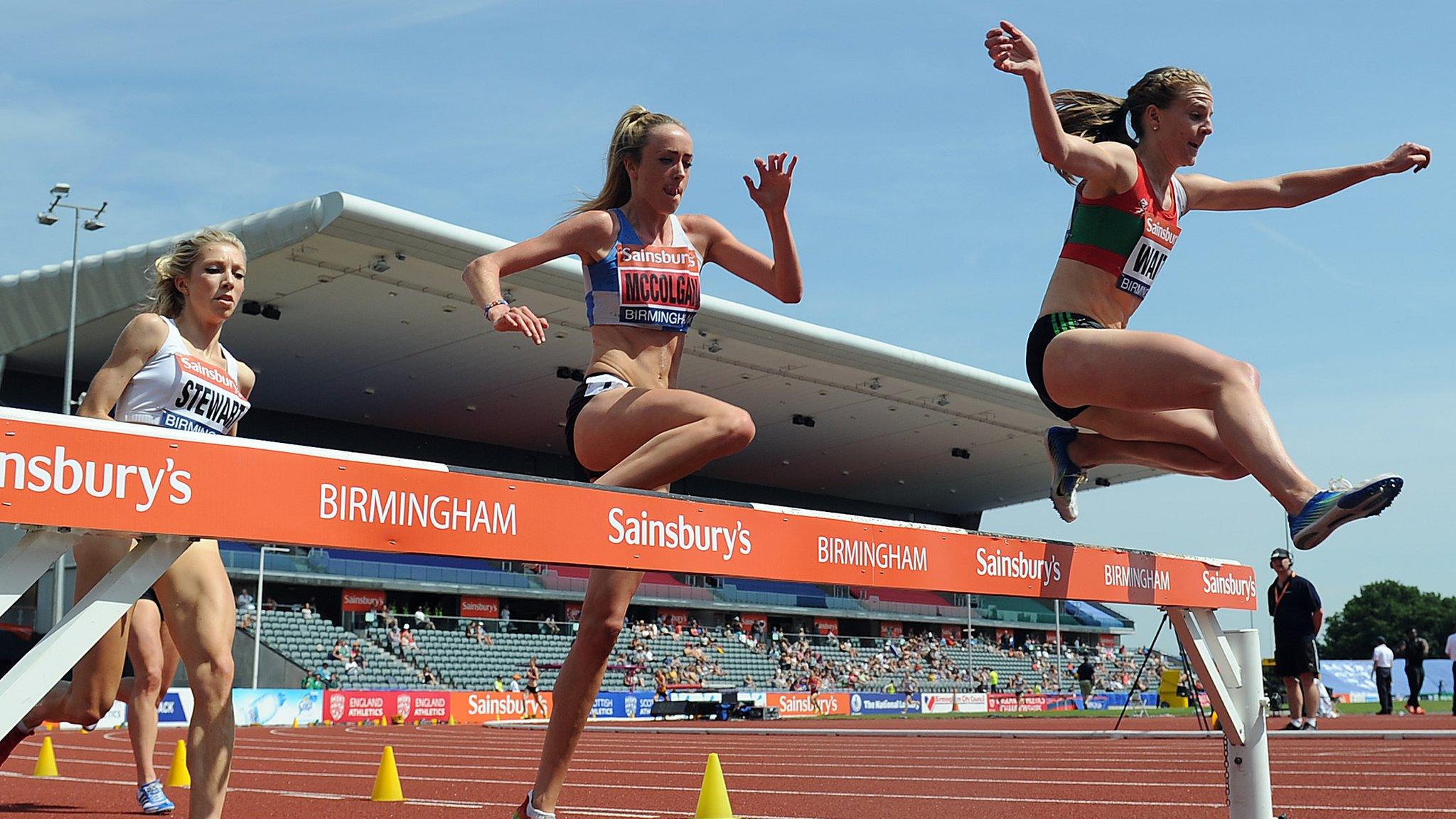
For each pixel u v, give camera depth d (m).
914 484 50.16
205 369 3.96
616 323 3.64
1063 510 4.16
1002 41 3.23
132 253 25.59
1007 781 7.70
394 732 19.44
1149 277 3.72
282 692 24.34
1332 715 18.45
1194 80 3.70
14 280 28.31
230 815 5.70
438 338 30.28
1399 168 4.10
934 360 34.62
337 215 22.80
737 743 13.59
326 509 2.35
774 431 40.72
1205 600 4.30
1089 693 34.53
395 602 35.34
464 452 42.19
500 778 8.37
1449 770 7.81
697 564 2.89
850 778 8.04
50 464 2.05
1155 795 6.55
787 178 3.80
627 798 6.71
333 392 35.34
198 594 3.51
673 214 3.70
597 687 3.78
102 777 8.17
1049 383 3.58
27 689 2.19
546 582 37.94
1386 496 2.76
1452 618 86.62
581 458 3.65
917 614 47.03
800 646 42.38
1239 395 3.17
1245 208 4.07
